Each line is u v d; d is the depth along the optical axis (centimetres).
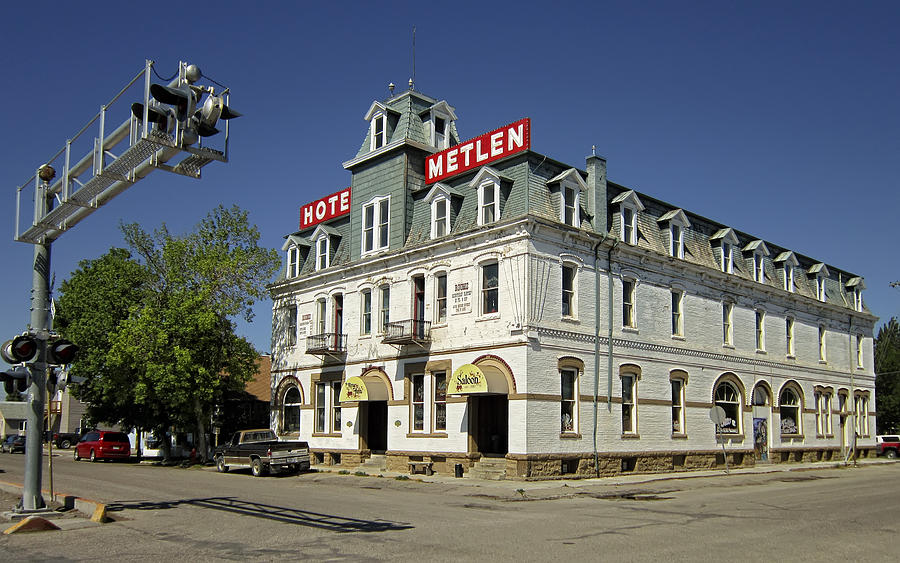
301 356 3966
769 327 4103
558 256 2961
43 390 1636
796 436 4184
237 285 4066
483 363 2938
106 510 1675
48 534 1392
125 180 1348
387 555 1155
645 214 3472
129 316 4038
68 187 1522
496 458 2909
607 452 3028
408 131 3516
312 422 3831
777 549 1230
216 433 4988
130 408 4578
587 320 3039
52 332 1658
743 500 2119
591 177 3206
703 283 3662
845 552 1207
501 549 1216
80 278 4456
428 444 3139
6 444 6391
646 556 1155
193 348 3844
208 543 1277
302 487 2505
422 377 3250
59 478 2805
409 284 3344
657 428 3278
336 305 3809
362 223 3684
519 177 2995
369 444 3609
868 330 5053
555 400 2866
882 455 4988
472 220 3120
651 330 3325
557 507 1936
